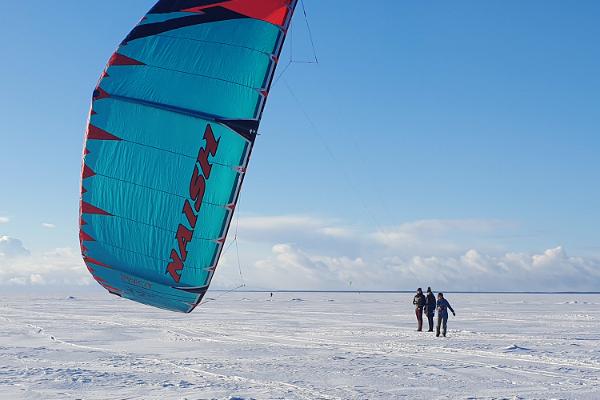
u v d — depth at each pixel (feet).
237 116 27.27
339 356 54.39
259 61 27.53
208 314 136.46
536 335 75.92
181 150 27.12
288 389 37.86
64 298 301.43
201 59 27.37
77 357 54.08
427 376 43.19
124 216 27.61
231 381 40.88
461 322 104.42
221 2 27.78
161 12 27.73
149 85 27.25
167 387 38.47
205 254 27.78
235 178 27.43
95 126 27.20
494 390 37.83
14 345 64.28
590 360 51.34
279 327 92.02
